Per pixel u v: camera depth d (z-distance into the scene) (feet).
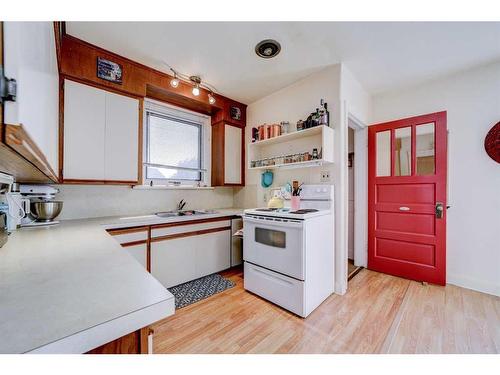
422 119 8.14
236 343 4.88
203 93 9.21
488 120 7.29
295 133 7.77
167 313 1.87
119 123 7.01
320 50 6.61
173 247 7.52
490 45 6.31
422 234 8.11
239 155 10.84
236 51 6.69
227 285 7.89
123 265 2.69
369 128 9.45
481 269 7.35
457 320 5.64
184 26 5.64
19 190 5.48
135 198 8.45
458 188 7.80
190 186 9.85
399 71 7.79
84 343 1.45
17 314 1.59
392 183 8.82
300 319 5.79
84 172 6.34
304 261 5.85
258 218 7.00
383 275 8.77
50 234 4.60
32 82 1.79
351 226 11.04
